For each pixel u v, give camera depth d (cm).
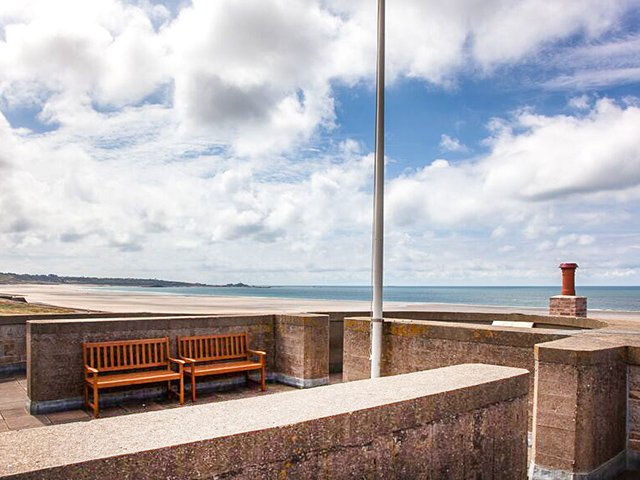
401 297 17550
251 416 256
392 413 285
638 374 526
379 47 785
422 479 302
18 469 184
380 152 759
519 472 376
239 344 943
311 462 252
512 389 367
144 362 820
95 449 205
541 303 10231
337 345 1091
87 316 1111
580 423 472
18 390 903
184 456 214
